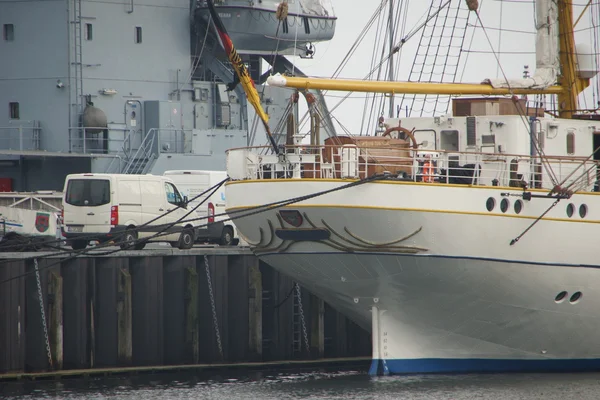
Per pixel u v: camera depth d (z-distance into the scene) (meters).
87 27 190.00
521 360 117.62
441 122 115.81
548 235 109.50
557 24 121.31
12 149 189.62
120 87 192.50
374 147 102.81
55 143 188.88
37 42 189.38
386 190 101.12
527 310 112.81
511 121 112.38
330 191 100.94
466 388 109.06
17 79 190.12
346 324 134.38
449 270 106.25
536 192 108.06
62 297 119.12
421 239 103.81
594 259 112.88
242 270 129.38
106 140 190.62
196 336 126.12
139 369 122.06
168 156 191.62
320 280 109.38
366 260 104.81
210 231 155.00
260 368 128.12
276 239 107.00
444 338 113.50
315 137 105.44
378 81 108.88
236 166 106.56
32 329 118.44
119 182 136.25
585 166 114.69
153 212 139.38
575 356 119.12
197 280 126.38
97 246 114.25
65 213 136.62
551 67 119.88
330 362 131.88
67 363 120.25
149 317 123.94
